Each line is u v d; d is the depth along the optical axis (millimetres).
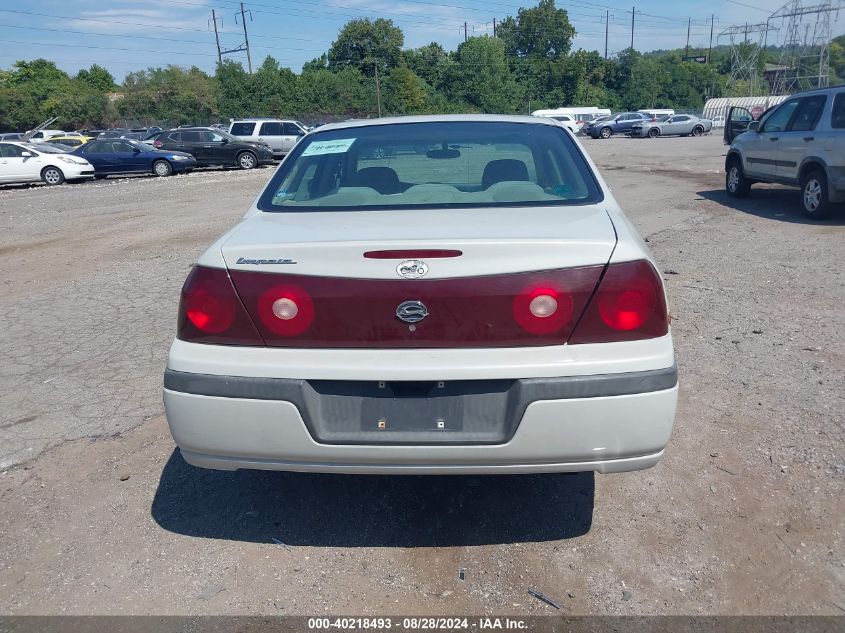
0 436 3908
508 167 3453
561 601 2594
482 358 2482
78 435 3910
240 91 65688
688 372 4570
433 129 3738
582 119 57562
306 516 3158
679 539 2924
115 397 4414
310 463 2600
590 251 2506
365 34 87875
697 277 7023
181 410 2602
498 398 2512
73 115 69688
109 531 3047
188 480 3451
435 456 2533
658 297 2561
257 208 3320
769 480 3303
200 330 2605
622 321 2496
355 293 2504
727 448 3600
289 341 2551
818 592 2605
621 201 12734
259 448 2578
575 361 2469
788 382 4355
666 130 46625
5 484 3416
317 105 68000
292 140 28625
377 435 2539
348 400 2547
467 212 3014
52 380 4715
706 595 2605
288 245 2561
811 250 8148
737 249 8312
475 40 80125
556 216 2898
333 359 2516
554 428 2477
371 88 71500
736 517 3051
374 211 3109
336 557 2867
